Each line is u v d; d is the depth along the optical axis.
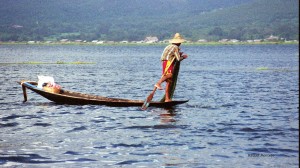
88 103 42.41
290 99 50.56
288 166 24.34
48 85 43.47
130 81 74.62
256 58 193.00
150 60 174.88
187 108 42.12
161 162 25.08
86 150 27.27
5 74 87.12
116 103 41.62
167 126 33.78
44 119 36.25
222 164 24.77
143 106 40.22
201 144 28.67
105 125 34.16
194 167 24.31
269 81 75.88
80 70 103.19
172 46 40.53
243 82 73.56
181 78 82.44
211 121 35.91
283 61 162.00
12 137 30.25
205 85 67.56
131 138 30.16
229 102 47.28
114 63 145.12
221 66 128.62
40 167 24.16
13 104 43.72
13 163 24.72
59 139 29.80
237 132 32.06
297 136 30.81
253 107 43.81
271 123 35.31
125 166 24.45
